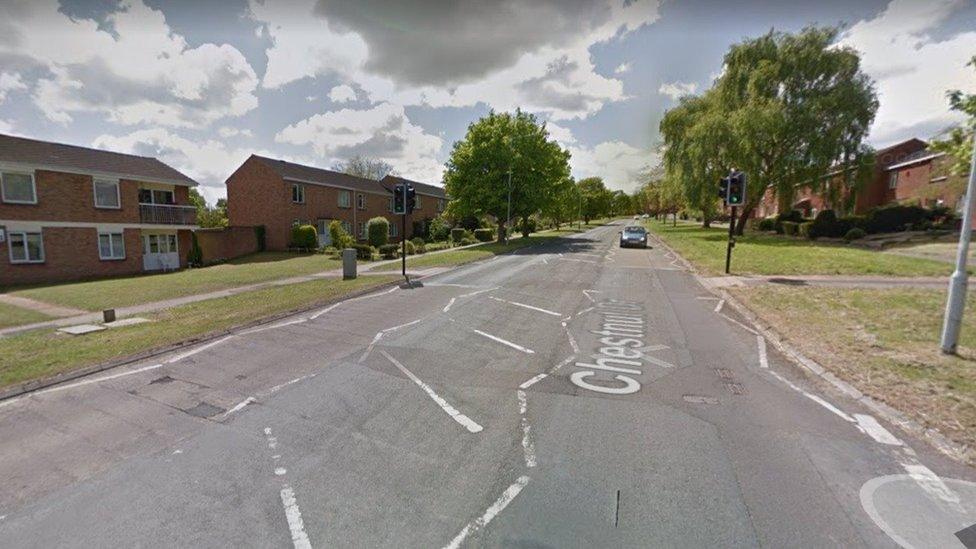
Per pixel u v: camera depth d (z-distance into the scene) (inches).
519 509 115.1
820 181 1026.1
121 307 438.9
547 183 1369.3
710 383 202.2
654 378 209.3
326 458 142.4
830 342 249.0
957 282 217.3
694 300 401.4
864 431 154.6
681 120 1296.8
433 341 275.9
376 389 199.2
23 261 731.4
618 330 299.0
